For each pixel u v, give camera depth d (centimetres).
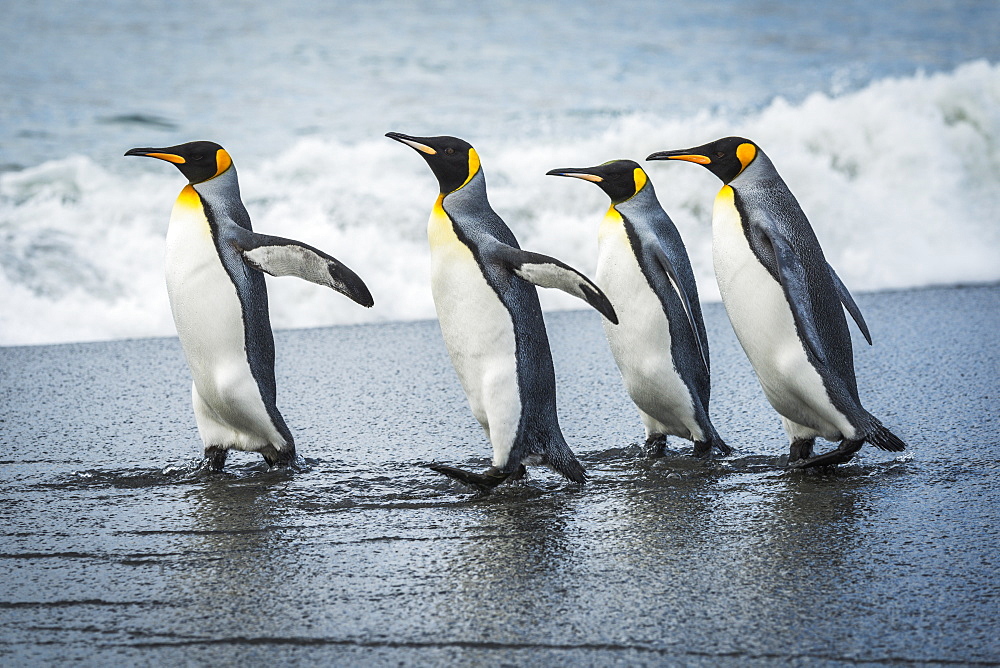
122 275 2092
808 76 4053
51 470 1166
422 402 1451
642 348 1152
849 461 1147
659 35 4834
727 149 1102
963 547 902
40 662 729
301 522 1001
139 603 823
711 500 1042
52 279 2039
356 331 1920
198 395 1148
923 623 764
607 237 1164
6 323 1905
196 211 1098
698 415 1166
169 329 1980
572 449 1237
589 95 3681
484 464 1180
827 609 789
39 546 942
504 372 1057
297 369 1634
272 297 2041
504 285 1049
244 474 1155
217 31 4697
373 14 5116
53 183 2414
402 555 916
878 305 2009
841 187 2692
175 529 984
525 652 733
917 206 2695
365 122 3297
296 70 4056
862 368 1536
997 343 1669
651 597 817
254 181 2509
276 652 740
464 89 3775
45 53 4209
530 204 2434
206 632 771
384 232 2292
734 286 1088
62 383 1549
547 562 894
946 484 1064
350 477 1138
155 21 4853
